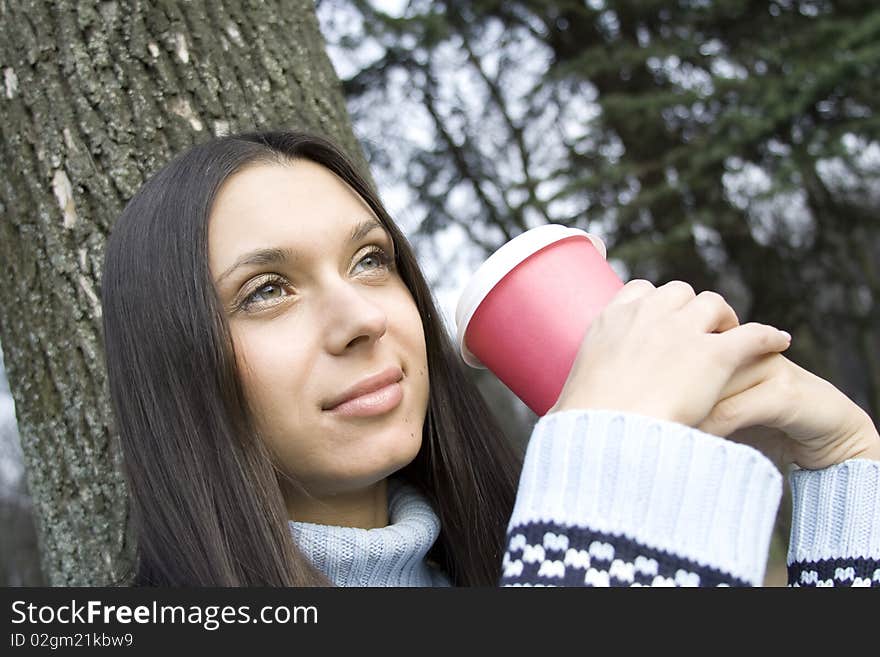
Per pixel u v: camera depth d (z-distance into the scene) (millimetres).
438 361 1413
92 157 1556
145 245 1156
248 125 1611
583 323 1102
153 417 1135
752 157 7188
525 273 1143
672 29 7824
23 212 1589
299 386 1100
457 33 8078
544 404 1133
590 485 836
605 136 7742
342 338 1088
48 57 1577
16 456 9852
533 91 8023
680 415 882
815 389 1051
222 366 1094
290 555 1099
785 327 8062
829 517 1096
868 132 6664
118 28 1580
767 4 7527
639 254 6961
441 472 1415
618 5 7781
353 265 1195
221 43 1629
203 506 1097
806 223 8008
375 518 1297
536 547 827
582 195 7496
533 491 857
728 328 987
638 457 837
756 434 1142
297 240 1119
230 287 1112
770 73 7285
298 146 1216
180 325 1109
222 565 1086
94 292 1539
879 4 7258
